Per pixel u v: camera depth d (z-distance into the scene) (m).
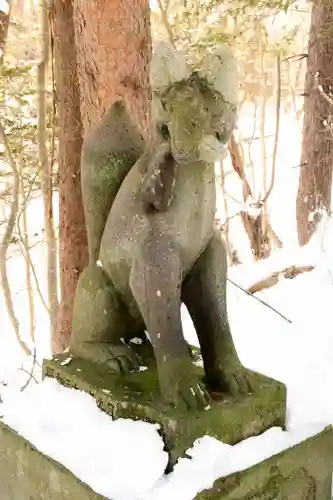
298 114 6.38
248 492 1.37
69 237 3.08
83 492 1.33
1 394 1.74
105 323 1.61
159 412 1.38
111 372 1.58
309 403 1.80
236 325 3.07
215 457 1.37
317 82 4.29
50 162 3.90
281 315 3.06
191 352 1.72
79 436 1.46
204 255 1.49
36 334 4.45
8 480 1.62
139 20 2.58
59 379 1.63
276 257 3.93
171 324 1.41
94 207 1.58
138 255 1.40
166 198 1.36
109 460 1.37
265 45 4.98
